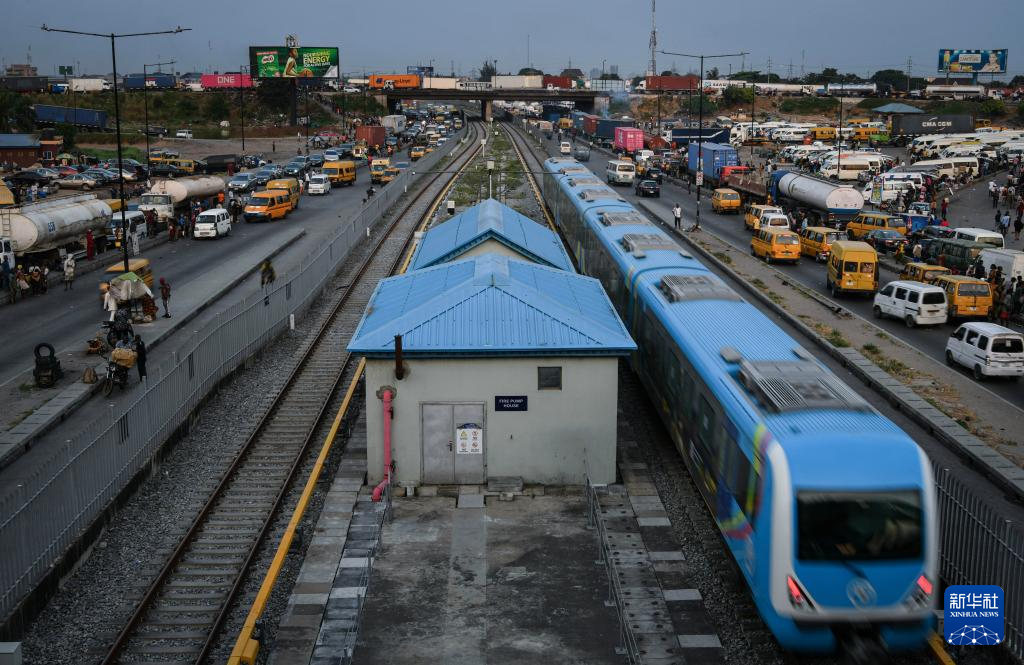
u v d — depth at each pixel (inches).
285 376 1301.7
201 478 952.9
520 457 912.9
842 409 669.9
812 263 2250.2
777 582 610.9
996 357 1286.9
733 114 7253.9
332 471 972.6
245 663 611.8
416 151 5310.0
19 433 1031.0
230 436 1069.1
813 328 1593.3
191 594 727.7
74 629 674.8
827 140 5137.8
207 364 1159.0
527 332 909.8
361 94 7815.0
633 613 688.4
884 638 607.8
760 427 659.4
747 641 655.1
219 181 3134.8
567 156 4690.0
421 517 852.0
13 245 1883.6
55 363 1229.1
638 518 852.0
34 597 681.0
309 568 756.0
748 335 875.4
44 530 712.4
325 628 667.4
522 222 1546.5
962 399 1219.2
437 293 1001.5
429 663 624.1
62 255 2042.3
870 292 1840.6
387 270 2047.2
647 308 1099.3
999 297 1663.4
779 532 610.5
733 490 715.4
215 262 2186.3
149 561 778.8
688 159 3929.6
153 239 2454.5
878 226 2380.7
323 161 4554.6
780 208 2689.5
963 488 719.7
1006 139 4515.3
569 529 828.6
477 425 906.7
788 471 613.6
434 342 895.1
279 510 874.8
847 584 604.4
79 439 810.8
